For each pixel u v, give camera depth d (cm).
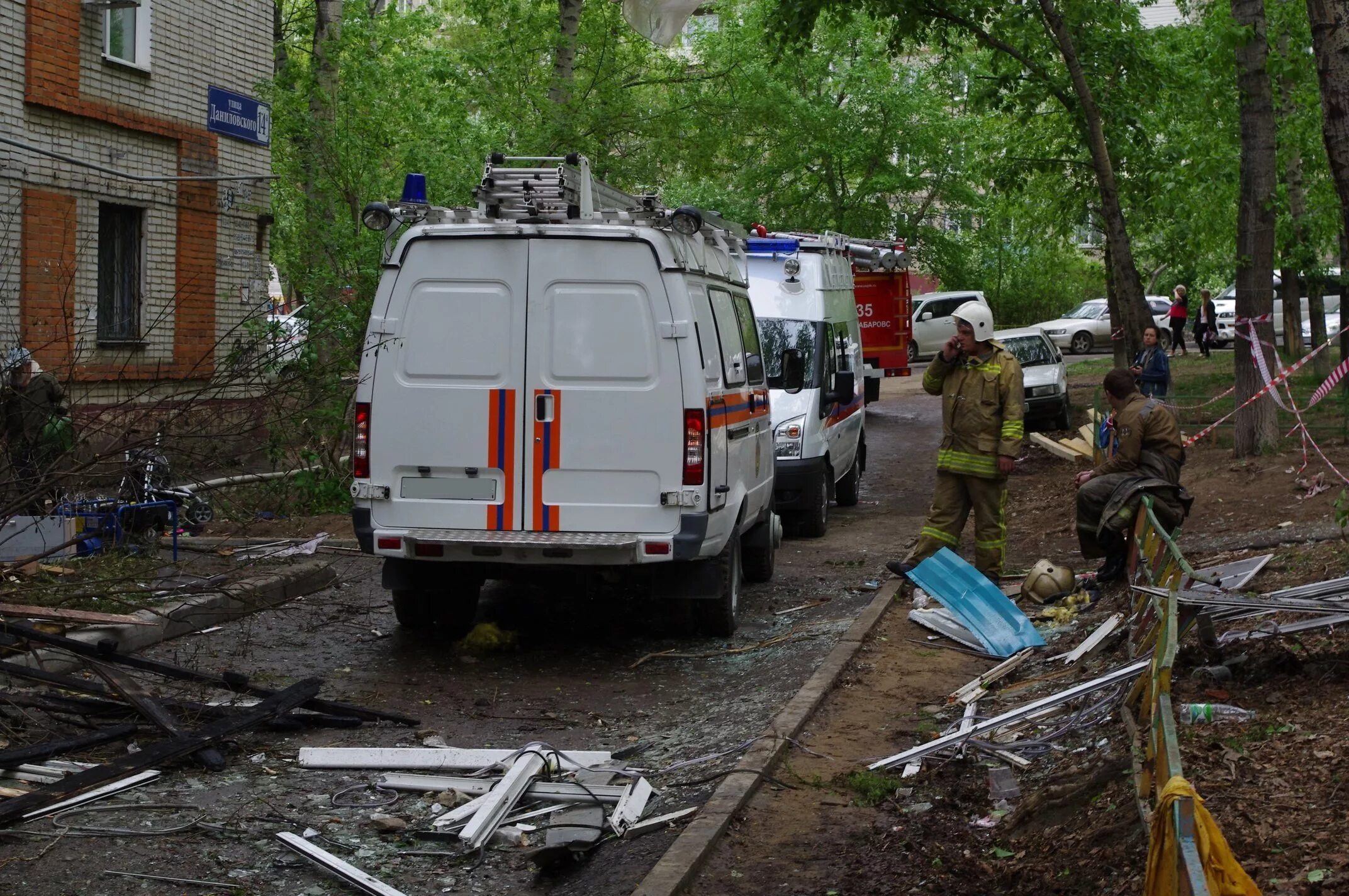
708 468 822
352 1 2153
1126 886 406
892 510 1569
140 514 996
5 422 786
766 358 1380
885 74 3694
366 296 1462
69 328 962
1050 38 1706
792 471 1312
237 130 1758
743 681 778
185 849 506
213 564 1040
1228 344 3969
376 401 834
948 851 491
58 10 1464
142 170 1614
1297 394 1811
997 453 977
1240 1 1394
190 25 1694
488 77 2167
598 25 2125
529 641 891
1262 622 661
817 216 3847
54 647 680
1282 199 1923
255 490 1355
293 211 1989
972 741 605
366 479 835
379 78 1836
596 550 807
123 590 827
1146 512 779
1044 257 3750
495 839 529
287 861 499
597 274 820
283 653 837
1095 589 917
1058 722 622
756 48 3406
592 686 780
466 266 830
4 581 779
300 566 1055
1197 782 471
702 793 573
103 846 505
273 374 949
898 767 596
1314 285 2145
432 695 754
